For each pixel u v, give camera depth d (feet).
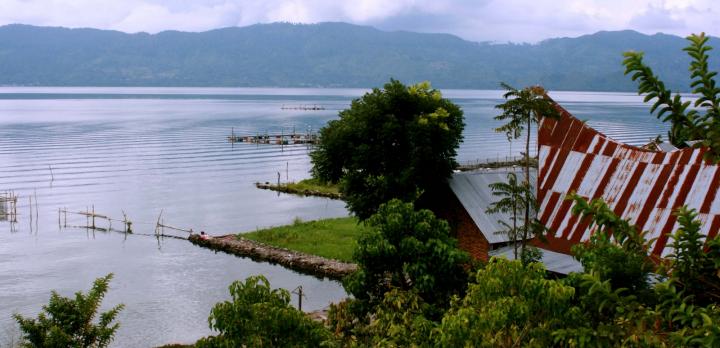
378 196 148.97
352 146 154.92
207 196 295.28
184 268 181.16
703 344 26.37
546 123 122.01
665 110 29.91
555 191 116.16
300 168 382.83
